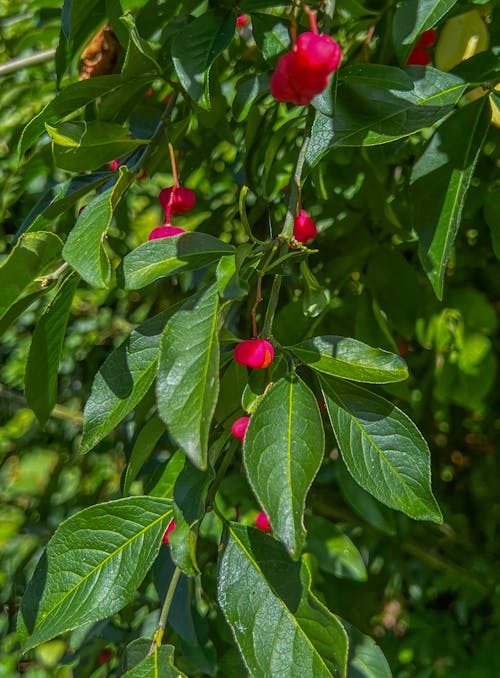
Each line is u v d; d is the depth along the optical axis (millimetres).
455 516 816
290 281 538
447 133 353
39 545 756
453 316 574
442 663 769
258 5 330
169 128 392
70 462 787
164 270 304
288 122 428
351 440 310
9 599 747
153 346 314
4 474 819
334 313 546
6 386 833
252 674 284
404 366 305
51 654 728
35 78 689
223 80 537
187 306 275
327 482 707
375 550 764
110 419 306
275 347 311
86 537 316
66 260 284
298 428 281
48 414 379
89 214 296
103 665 594
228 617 294
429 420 775
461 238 634
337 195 530
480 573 804
